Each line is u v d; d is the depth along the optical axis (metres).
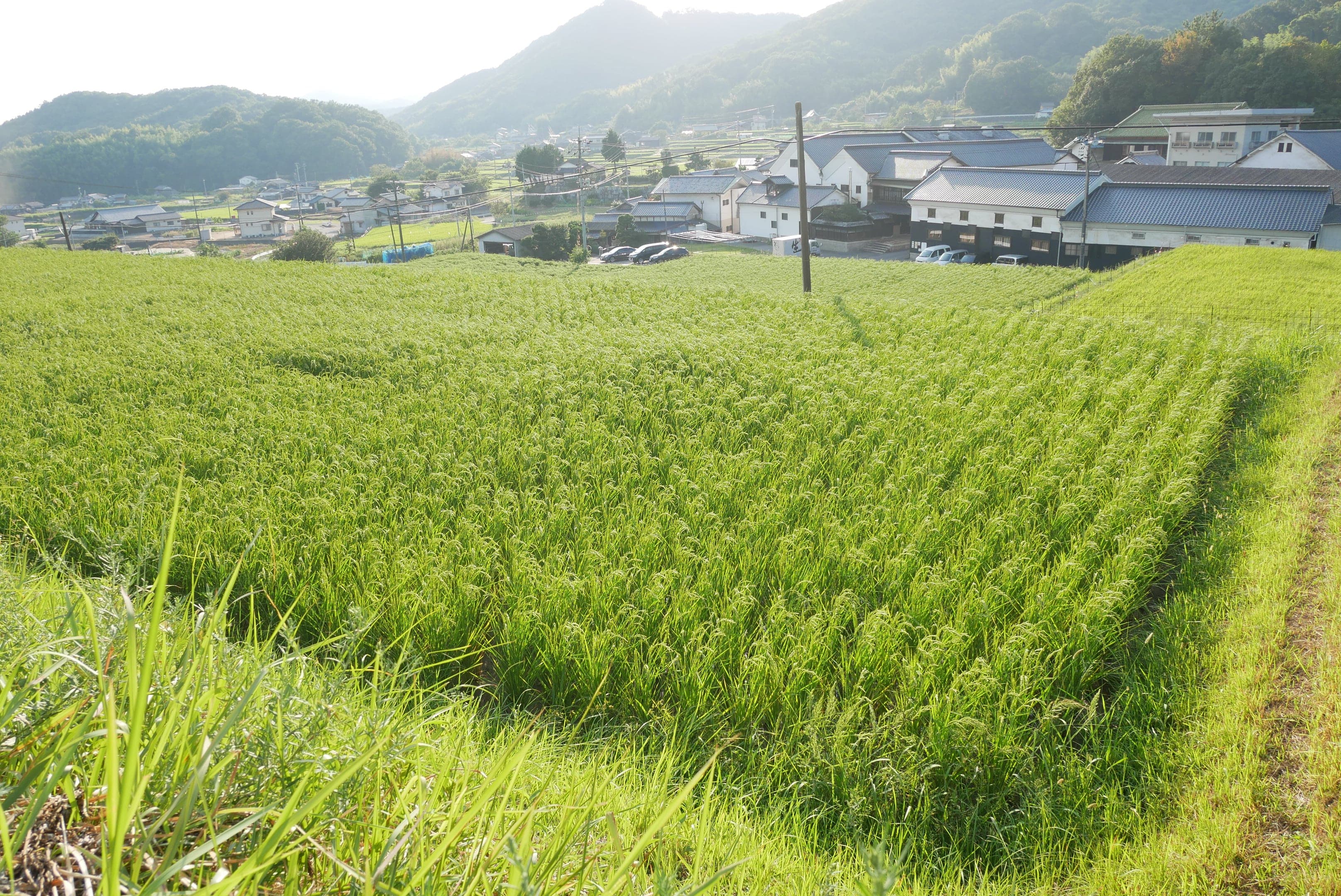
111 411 12.72
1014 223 48.59
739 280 37.41
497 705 6.41
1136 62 83.06
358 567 7.73
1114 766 5.55
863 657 6.45
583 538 8.41
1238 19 108.94
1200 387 13.02
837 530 8.36
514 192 114.25
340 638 4.13
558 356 16.05
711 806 4.69
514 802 3.41
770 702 6.12
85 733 2.12
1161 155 70.94
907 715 5.86
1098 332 16.44
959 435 11.09
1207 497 9.83
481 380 14.39
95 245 94.94
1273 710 5.80
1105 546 8.31
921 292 32.44
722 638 6.76
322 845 2.39
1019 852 5.00
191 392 14.05
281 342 17.52
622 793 4.46
